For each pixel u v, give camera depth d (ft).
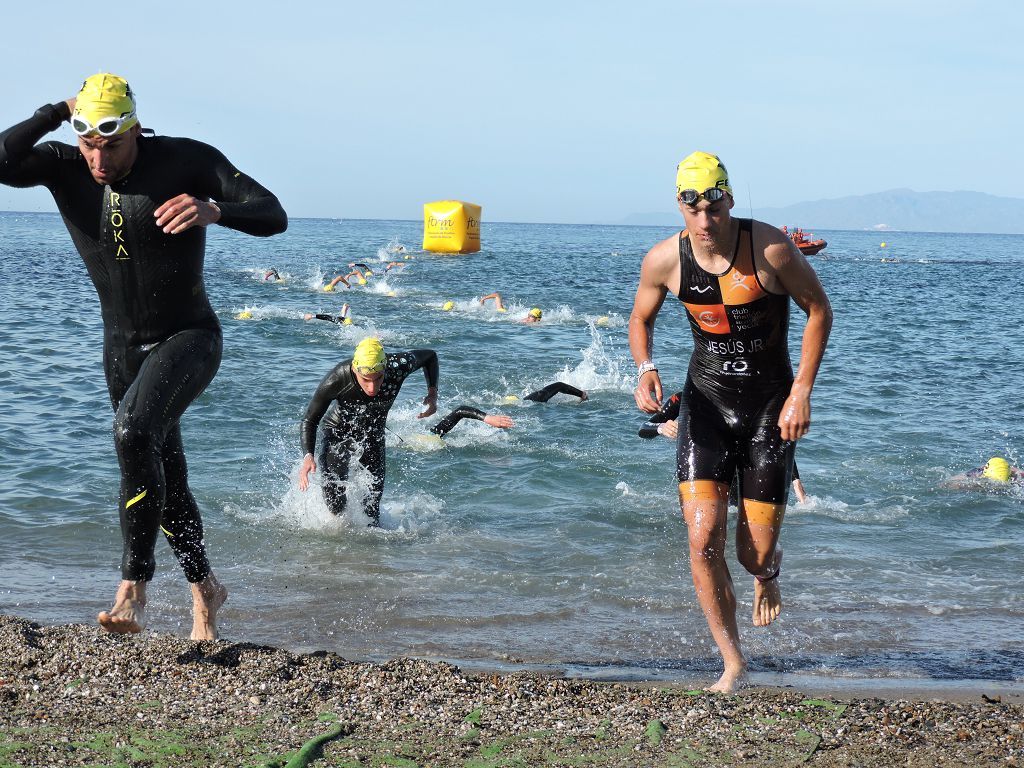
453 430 37.35
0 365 47.91
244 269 122.21
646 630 18.79
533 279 120.06
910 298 111.96
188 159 13.69
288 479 29.84
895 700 14.30
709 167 13.85
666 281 15.12
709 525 14.69
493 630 18.63
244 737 11.62
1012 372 55.57
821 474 32.37
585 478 31.50
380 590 21.04
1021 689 15.70
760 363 14.82
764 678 16.01
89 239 13.78
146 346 14.12
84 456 31.83
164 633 16.35
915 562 23.84
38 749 11.00
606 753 11.57
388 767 10.96
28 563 21.93
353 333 62.95
